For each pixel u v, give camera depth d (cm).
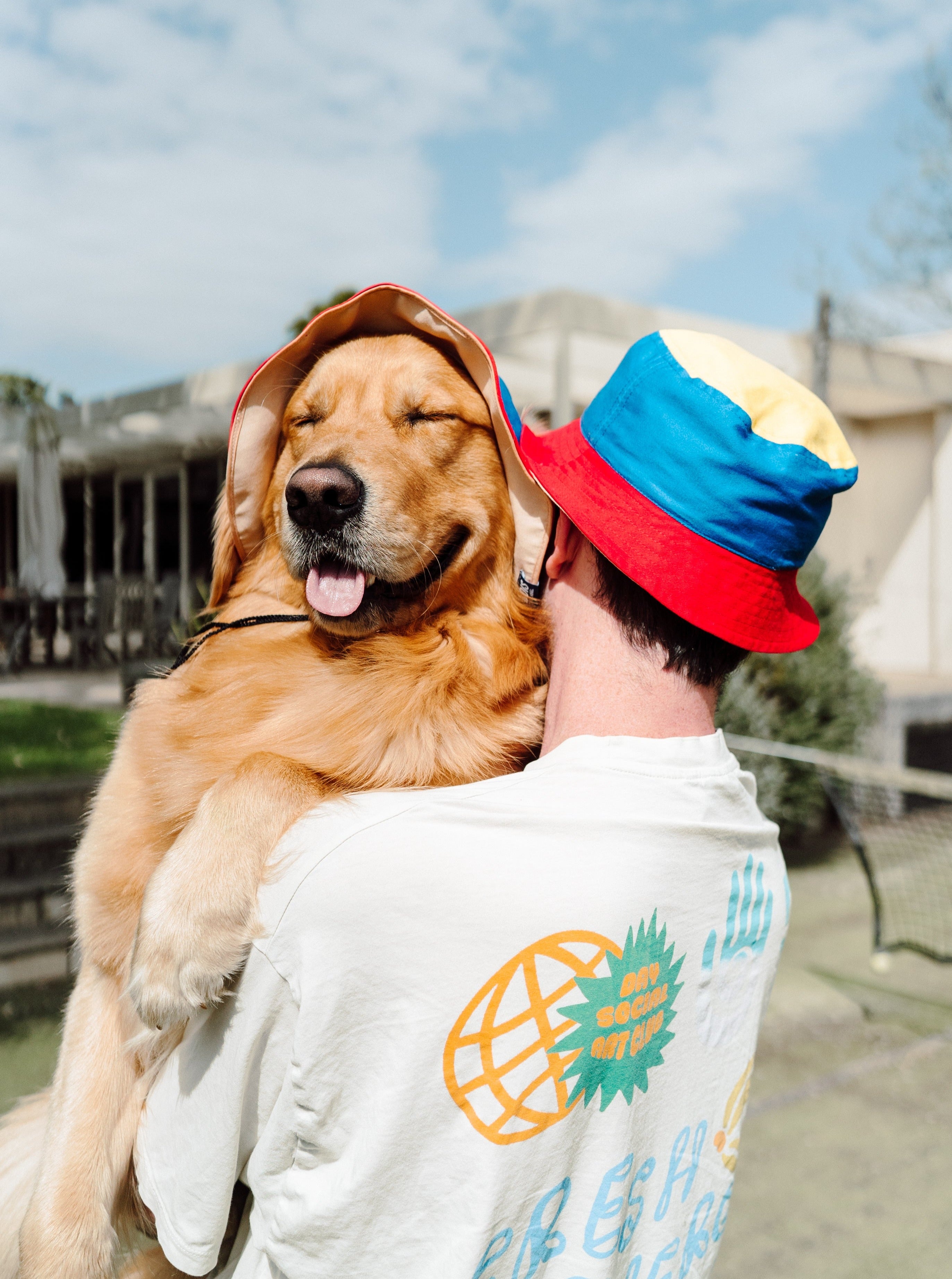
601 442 113
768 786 649
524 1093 90
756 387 108
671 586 106
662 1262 104
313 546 160
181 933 124
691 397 107
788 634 114
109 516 1661
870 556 1323
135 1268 142
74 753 631
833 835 766
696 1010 106
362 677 153
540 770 106
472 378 173
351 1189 89
